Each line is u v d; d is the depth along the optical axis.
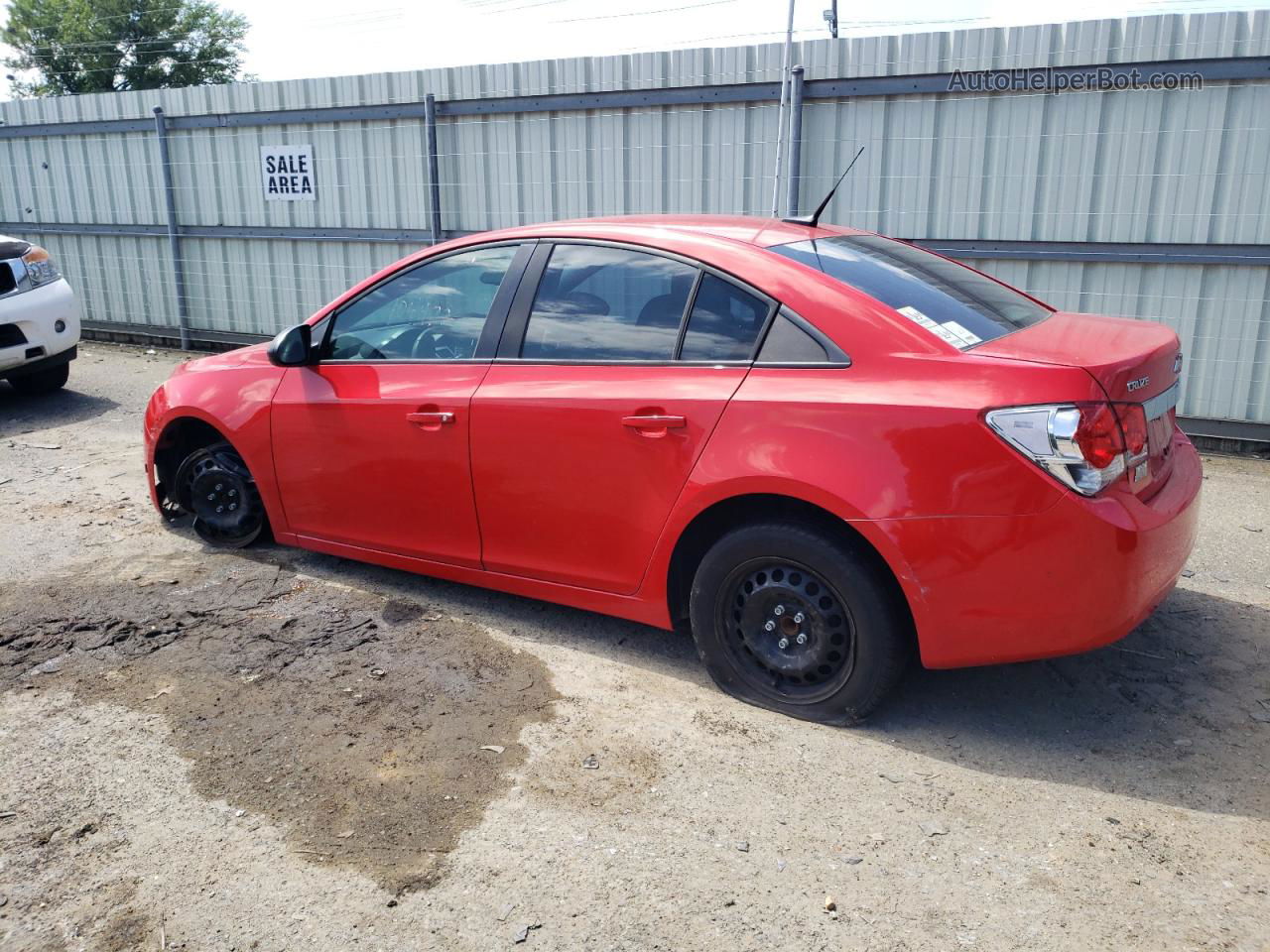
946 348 3.12
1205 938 2.42
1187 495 3.30
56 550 5.07
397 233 9.63
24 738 3.34
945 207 7.39
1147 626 4.19
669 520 3.49
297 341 4.39
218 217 10.74
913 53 7.20
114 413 8.37
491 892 2.60
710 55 7.82
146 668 3.81
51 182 11.84
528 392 3.77
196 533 5.19
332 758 3.21
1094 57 6.73
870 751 3.24
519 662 3.86
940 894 2.58
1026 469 2.89
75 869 2.70
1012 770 3.15
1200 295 6.87
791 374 3.28
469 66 8.84
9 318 8.01
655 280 3.65
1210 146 6.59
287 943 2.43
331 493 4.43
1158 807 2.96
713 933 2.45
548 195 8.80
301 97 9.78
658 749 3.26
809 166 7.71
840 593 3.23
